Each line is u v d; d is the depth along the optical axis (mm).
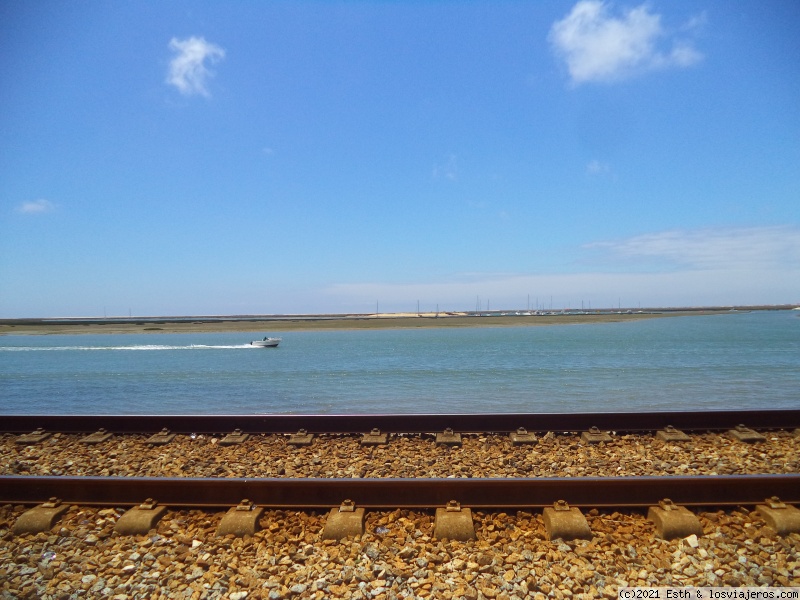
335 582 4223
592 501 5551
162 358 44656
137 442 9188
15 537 5184
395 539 4898
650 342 55781
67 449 8953
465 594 4027
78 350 60781
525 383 22266
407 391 20156
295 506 5559
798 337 63688
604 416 9359
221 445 8930
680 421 9422
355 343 67000
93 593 4168
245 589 4184
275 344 59719
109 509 5652
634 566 4438
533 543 4805
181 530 5207
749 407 15062
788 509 5172
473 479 5602
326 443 8844
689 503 5496
